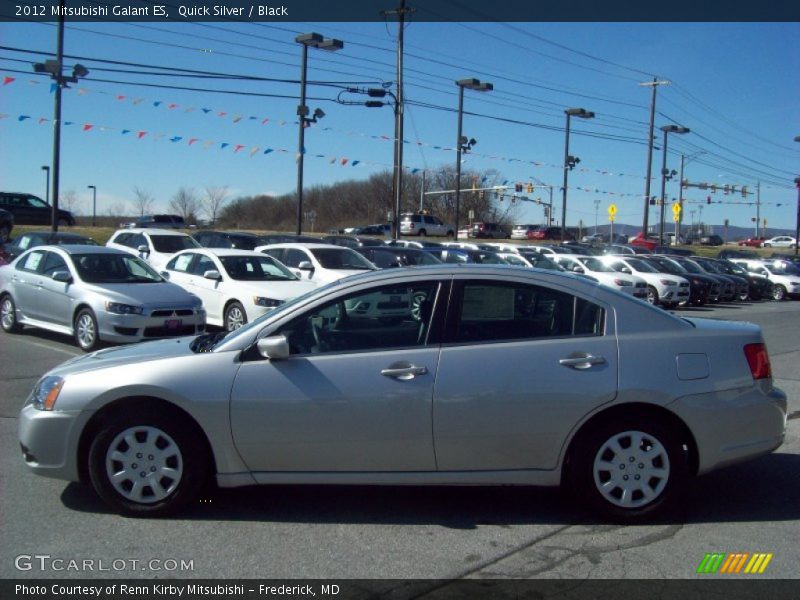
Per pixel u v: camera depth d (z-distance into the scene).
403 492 5.34
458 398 4.62
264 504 5.06
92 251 12.14
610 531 4.67
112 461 4.76
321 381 4.65
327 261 15.57
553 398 4.64
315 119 29.55
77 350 11.36
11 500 5.10
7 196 37.19
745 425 4.83
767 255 49.84
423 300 4.85
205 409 4.66
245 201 92.25
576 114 42.12
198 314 11.54
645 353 4.75
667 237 86.69
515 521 4.82
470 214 67.12
